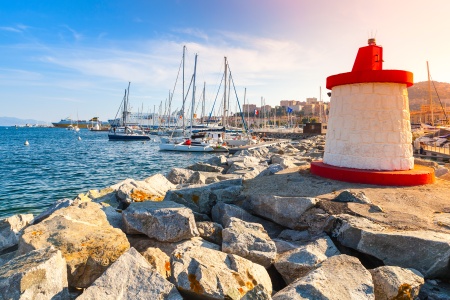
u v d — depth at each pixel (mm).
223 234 5586
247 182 9172
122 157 39906
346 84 8672
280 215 6926
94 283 3795
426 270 4766
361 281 4027
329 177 8562
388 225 5648
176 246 5512
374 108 8297
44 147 58219
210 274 4008
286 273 4895
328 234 6082
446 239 4840
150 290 3795
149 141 68938
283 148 32625
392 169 8297
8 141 77688
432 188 7664
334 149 9031
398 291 4035
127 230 6008
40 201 16703
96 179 23953
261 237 5570
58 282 3924
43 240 4820
